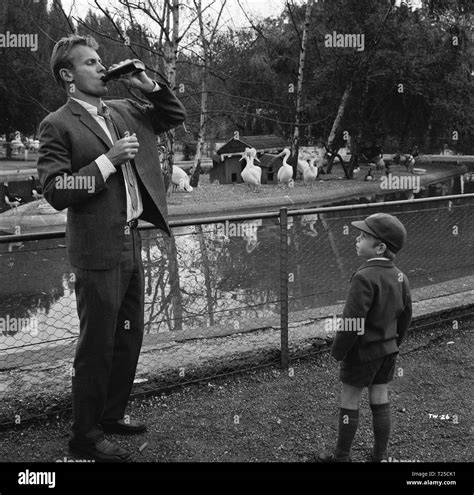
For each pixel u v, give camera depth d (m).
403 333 3.17
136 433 3.21
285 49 27.83
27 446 3.07
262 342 4.35
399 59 24.31
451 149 38.47
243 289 6.62
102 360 2.81
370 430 3.32
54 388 3.47
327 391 3.81
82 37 2.79
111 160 2.59
